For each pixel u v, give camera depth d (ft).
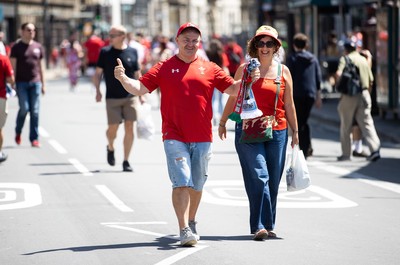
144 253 66.69
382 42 173.47
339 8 227.81
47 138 148.25
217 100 172.65
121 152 128.36
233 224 77.71
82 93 280.10
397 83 170.40
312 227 76.38
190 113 68.80
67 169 111.45
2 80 113.80
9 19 492.95
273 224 72.43
